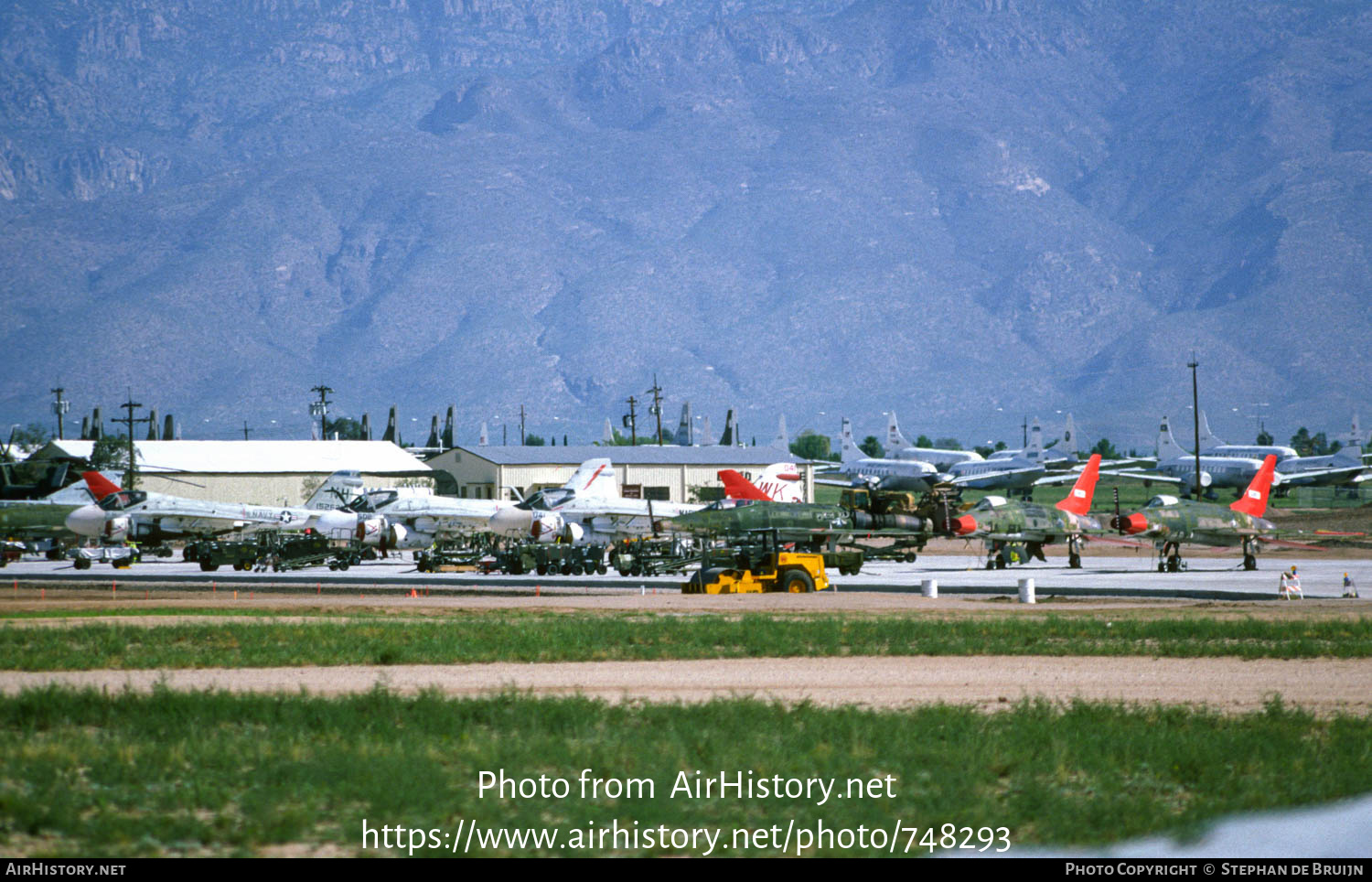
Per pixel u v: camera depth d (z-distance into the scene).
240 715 78.50
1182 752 70.19
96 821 54.31
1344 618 156.12
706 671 106.44
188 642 125.44
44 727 75.44
